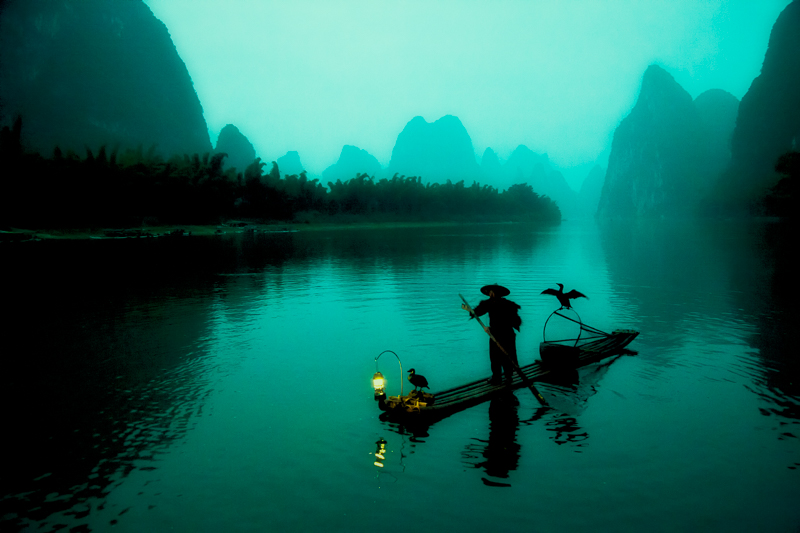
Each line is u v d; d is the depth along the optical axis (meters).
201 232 62.56
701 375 6.58
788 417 5.13
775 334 8.73
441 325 10.07
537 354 7.90
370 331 9.62
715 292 13.65
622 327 9.59
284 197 89.88
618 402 5.67
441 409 5.29
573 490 3.85
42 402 6.03
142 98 170.00
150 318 11.19
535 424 5.11
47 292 15.30
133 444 4.83
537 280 16.77
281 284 16.55
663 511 3.55
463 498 3.77
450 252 30.73
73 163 54.94
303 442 4.79
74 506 3.78
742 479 3.96
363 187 108.88
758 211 133.12
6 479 4.20
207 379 6.81
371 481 4.05
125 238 50.00
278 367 7.34
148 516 3.63
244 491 3.94
